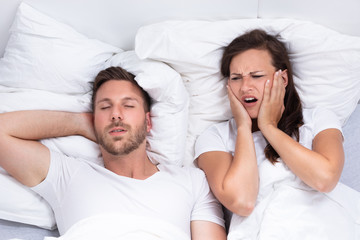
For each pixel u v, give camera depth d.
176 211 1.35
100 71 1.51
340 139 1.38
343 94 1.56
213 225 1.39
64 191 1.35
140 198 1.34
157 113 1.51
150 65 1.49
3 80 1.51
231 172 1.34
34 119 1.38
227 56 1.51
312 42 1.51
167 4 1.57
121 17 1.60
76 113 1.49
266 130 1.39
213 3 1.56
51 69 1.49
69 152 1.46
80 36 1.57
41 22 1.51
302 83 1.57
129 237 1.22
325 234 1.26
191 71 1.56
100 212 1.30
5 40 1.61
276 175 1.35
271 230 1.27
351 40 1.52
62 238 1.22
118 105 1.42
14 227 1.38
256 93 1.45
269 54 1.48
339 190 1.38
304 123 1.46
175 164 1.54
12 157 1.30
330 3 1.54
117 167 1.44
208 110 1.62
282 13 1.57
